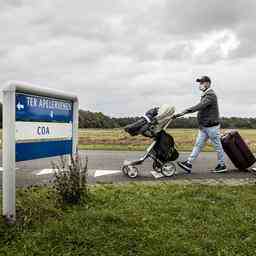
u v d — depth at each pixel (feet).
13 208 18.15
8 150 17.93
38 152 20.12
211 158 48.08
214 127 35.01
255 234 17.72
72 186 21.71
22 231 17.43
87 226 18.20
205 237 17.33
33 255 15.39
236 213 20.63
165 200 23.02
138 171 35.91
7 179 18.02
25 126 18.99
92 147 62.75
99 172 35.40
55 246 16.19
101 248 16.08
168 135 33.12
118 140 75.92
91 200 22.53
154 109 33.27
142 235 17.28
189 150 58.49
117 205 21.81
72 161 22.38
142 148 61.16
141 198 23.45
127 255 15.57
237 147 35.65
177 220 19.47
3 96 17.84
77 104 23.65
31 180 27.94
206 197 23.85
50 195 22.02
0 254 15.39
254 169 36.47
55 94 21.15
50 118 21.16
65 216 19.51
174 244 16.34
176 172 35.70
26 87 18.60
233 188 26.81
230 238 17.29
